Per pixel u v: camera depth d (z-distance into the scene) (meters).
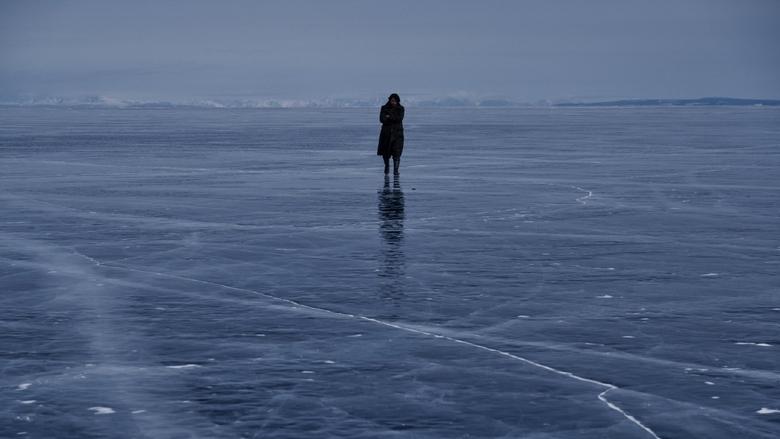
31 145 42.09
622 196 19.70
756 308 8.86
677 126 71.75
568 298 9.32
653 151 37.25
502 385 6.38
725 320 8.35
